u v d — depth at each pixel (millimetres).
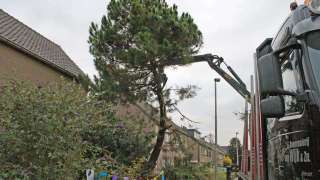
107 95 16984
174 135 19094
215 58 19141
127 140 16578
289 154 4855
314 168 4113
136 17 17750
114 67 17859
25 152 7938
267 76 4305
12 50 19625
